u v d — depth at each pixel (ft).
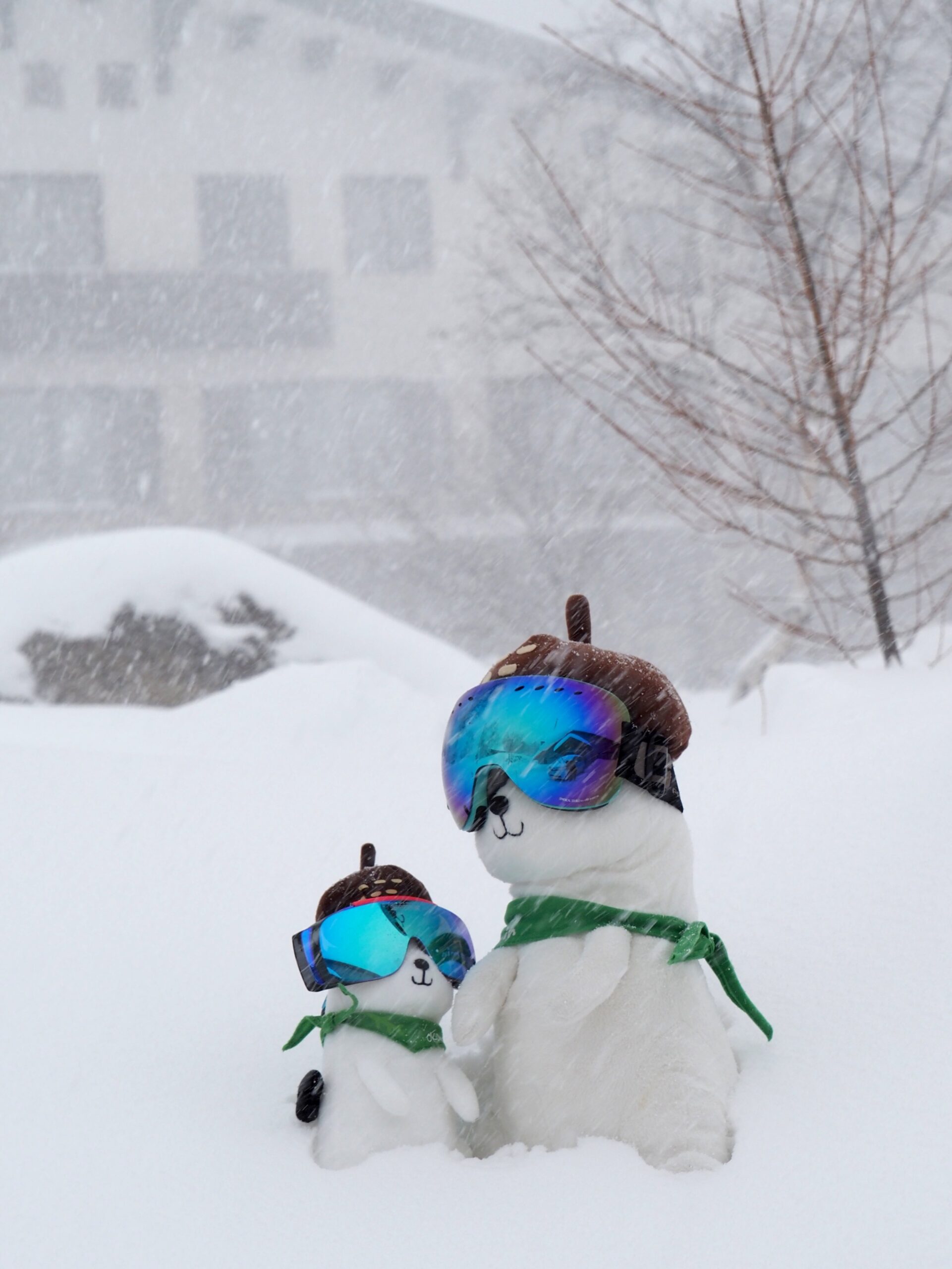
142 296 79.00
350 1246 5.14
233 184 80.79
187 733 17.33
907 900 7.84
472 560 70.59
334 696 18.42
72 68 79.20
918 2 31.09
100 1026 7.29
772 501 22.08
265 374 79.92
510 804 6.39
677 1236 5.08
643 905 6.40
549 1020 6.07
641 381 23.52
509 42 69.67
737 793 11.61
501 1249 5.08
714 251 31.53
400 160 80.02
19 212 78.59
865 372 21.35
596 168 38.45
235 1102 6.48
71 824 10.69
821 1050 6.43
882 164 30.30
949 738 10.52
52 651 26.58
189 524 78.79
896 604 37.65
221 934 8.69
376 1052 6.12
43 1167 5.75
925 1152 5.35
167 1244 5.18
